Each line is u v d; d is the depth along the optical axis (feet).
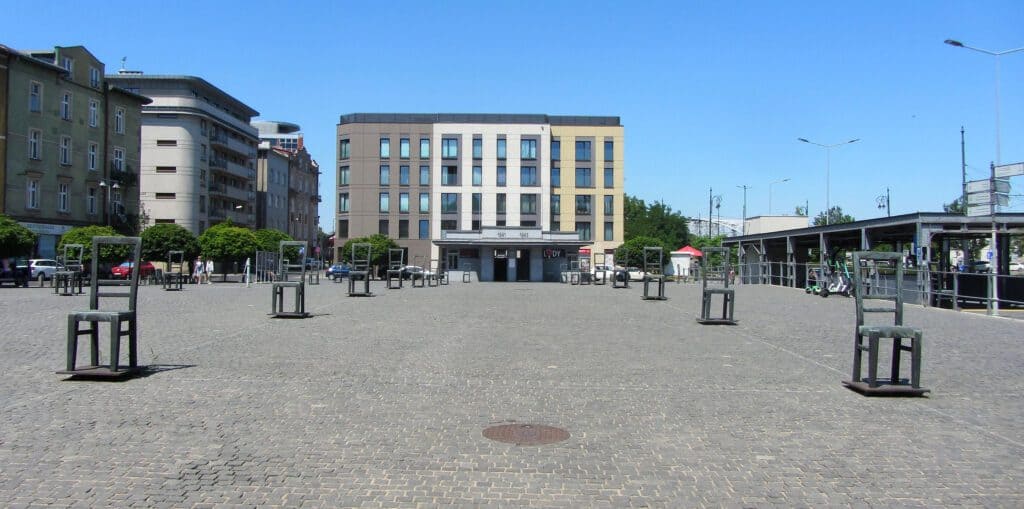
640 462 19.99
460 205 265.75
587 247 268.41
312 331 51.19
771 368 36.22
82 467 18.75
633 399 28.30
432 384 30.96
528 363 37.01
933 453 21.24
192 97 252.83
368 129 267.80
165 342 43.83
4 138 154.61
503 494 17.28
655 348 43.55
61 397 27.09
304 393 28.60
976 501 17.31
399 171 266.98
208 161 263.29
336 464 19.36
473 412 25.72
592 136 272.31
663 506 16.67
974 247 142.92
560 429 23.47
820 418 25.45
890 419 25.41
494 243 199.31
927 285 91.50
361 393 28.81
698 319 60.85
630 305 84.02
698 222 449.48
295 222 364.99
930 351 43.86
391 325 56.24
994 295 77.00
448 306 79.10
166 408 25.52
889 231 110.01
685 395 29.19
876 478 18.92
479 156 266.57
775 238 153.07
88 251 140.46
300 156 373.40
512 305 82.12
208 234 181.37
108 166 189.37
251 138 303.68
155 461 19.34
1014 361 39.50
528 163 265.75
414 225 266.36
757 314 71.15
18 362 34.99
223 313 66.08
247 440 21.53
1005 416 26.03
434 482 18.06
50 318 58.49
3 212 154.61
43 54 178.50
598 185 271.90
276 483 17.79
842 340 48.55
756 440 22.44
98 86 186.80
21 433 21.90
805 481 18.60
